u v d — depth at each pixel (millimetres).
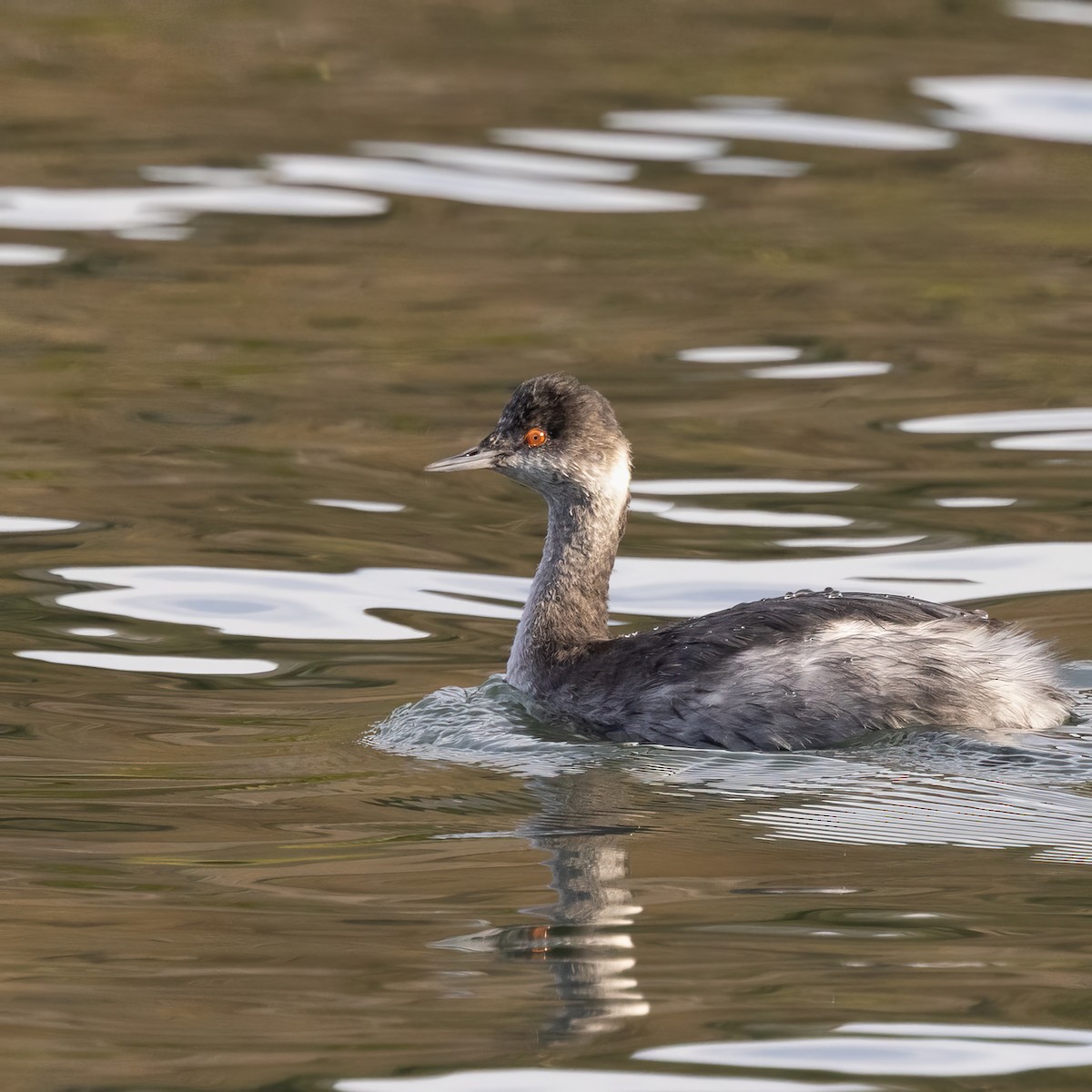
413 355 21859
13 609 15539
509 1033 8953
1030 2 37438
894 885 10594
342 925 10203
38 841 11398
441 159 28859
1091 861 10930
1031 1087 8422
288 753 12969
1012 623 14117
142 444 19312
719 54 34062
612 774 12508
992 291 24172
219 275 24500
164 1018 9133
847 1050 8742
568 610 14328
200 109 30906
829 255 25469
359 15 36469
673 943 9914
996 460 18828
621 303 23641
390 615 15719
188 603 15789
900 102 31531
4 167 28062
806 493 17984
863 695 12672
